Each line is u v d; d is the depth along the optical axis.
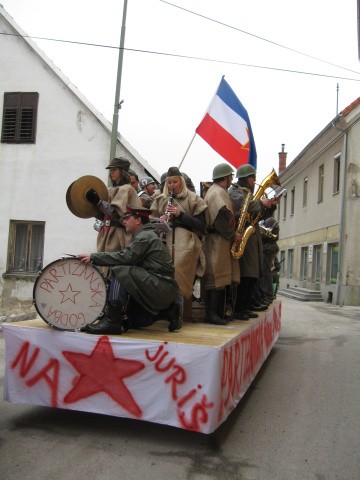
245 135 7.80
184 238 4.79
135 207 4.43
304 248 24.20
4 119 13.72
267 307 7.41
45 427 4.13
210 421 3.62
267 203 5.99
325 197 20.50
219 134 7.70
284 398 5.30
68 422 4.27
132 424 4.25
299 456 3.78
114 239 5.08
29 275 13.38
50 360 4.04
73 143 13.46
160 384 3.77
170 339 3.93
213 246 5.11
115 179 5.38
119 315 4.07
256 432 4.25
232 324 5.19
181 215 4.75
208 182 5.70
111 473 3.34
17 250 13.70
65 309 4.01
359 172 17.55
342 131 18.00
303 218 24.27
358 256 17.47
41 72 13.66
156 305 4.18
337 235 18.80
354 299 17.39
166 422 3.74
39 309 4.03
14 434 3.97
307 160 23.08
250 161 7.97
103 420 4.32
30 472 3.33
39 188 13.52
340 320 12.61
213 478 3.34
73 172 13.42
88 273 4.00
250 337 5.08
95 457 3.58
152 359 3.79
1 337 8.21
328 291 19.36
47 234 13.44
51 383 4.03
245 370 4.77
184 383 3.70
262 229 7.89
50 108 13.59
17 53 13.74
